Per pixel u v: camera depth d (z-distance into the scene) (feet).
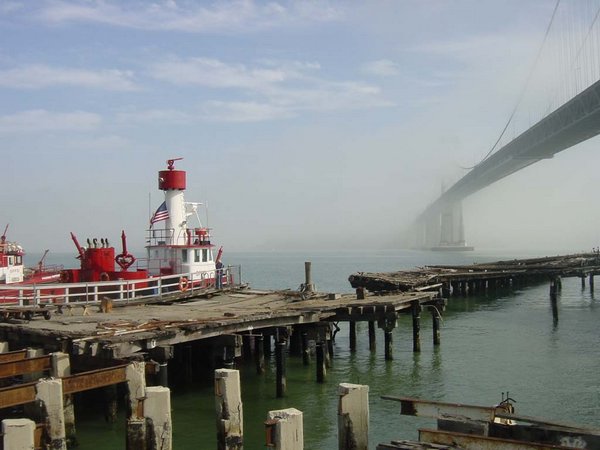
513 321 138.10
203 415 66.28
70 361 60.44
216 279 113.50
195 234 117.08
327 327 82.84
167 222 115.34
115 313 82.02
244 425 63.46
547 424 38.81
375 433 59.82
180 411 67.67
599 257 231.09
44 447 43.86
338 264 559.38
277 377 74.49
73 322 71.51
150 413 44.24
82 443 56.95
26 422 36.81
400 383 81.05
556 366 90.79
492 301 178.19
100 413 65.77
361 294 100.78
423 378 83.71
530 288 216.95
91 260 104.58
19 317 76.02
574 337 116.26
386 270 433.07
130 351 58.18
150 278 99.30
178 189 116.26
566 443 36.96
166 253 112.78
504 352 101.55
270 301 99.76
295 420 37.09
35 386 45.09
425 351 103.04
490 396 74.59
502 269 197.88
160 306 92.99
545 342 110.93
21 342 65.72
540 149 324.60
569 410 69.10
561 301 177.58
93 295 93.56
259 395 75.41
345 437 40.91
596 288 218.38
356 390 41.14
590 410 69.05
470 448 37.65
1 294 94.48
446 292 170.09
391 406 69.41
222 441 45.52
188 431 61.05
